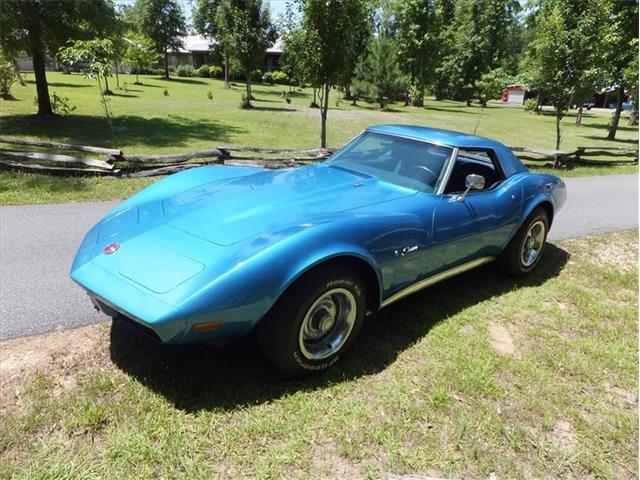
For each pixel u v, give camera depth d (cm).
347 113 2698
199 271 235
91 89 3177
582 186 1055
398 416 253
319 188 337
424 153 379
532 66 1423
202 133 1538
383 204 320
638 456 242
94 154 1035
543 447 241
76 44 1083
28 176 746
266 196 317
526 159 1325
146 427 230
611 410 275
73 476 202
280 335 253
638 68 1917
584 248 588
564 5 1276
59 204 627
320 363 278
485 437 244
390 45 3375
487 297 414
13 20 1266
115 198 673
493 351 321
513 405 271
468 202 366
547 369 311
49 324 322
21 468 204
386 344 323
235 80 5859
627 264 541
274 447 225
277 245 246
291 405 254
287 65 1216
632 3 1864
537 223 451
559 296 430
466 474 221
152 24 5175
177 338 228
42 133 1333
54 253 458
